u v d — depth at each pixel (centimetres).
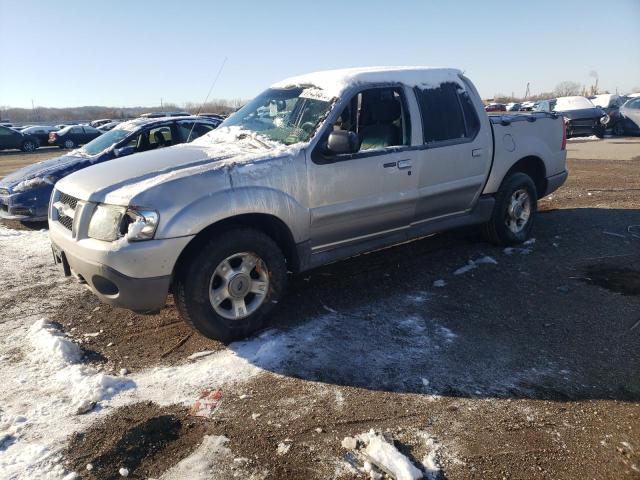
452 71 517
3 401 306
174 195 335
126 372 339
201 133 830
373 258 552
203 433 276
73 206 372
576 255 550
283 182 377
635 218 693
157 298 338
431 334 381
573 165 1238
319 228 406
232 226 366
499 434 271
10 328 408
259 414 291
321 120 409
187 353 363
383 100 461
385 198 439
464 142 500
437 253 565
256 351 361
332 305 436
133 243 325
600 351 353
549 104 2175
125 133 791
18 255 606
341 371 334
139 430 277
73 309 444
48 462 253
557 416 284
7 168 1700
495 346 362
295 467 250
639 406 292
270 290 383
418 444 264
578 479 239
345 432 274
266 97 485
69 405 302
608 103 2333
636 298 435
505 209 564
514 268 516
